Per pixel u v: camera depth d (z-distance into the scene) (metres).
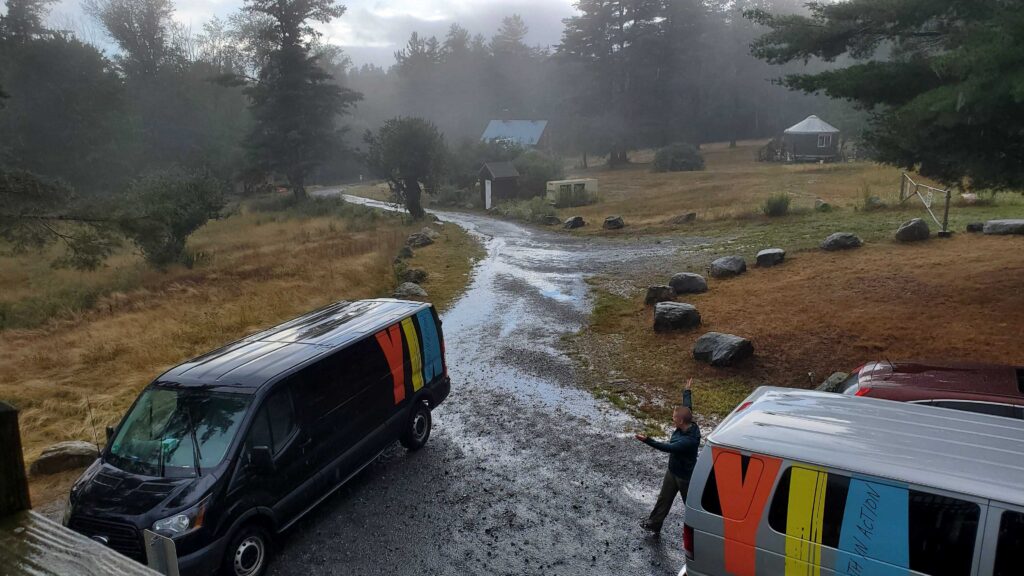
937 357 11.88
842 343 13.22
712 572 5.50
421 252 30.69
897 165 14.84
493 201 57.47
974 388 7.42
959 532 4.42
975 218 24.23
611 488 8.69
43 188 20.52
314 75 64.12
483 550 7.32
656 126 88.38
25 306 22.42
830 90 14.20
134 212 22.75
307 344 8.48
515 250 30.80
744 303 16.84
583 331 16.47
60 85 60.22
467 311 19.16
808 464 5.05
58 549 1.97
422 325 10.18
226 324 17.50
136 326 18.08
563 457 9.66
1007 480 4.48
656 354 14.24
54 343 17.03
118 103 65.31
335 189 92.00
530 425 10.95
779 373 12.48
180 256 29.41
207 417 7.15
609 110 91.44
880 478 4.74
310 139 64.81
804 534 5.00
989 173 12.50
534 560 7.11
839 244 21.44
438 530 7.75
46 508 8.73
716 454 5.52
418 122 49.25
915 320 13.71
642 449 9.87
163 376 7.84
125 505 6.40
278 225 49.03
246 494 6.79
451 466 9.46
